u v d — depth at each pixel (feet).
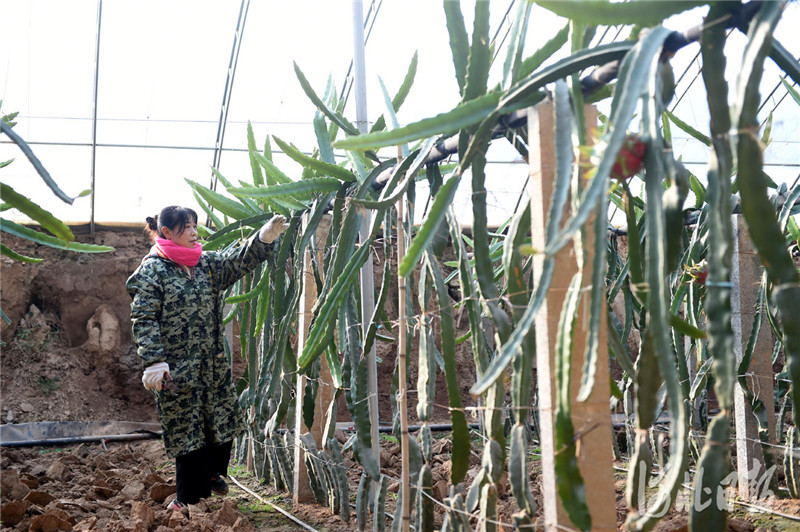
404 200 6.21
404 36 15.33
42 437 14.47
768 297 7.58
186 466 7.98
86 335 16.46
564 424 3.59
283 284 8.48
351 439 7.57
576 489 3.64
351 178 7.51
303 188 7.33
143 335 7.57
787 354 3.25
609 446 4.11
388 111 6.63
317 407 8.68
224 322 11.05
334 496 7.83
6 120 7.60
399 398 5.69
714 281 3.22
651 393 3.65
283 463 8.84
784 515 7.57
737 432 8.55
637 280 4.36
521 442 4.42
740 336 8.42
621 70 3.62
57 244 5.91
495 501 4.80
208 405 8.11
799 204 7.89
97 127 15.96
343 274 6.19
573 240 3.92
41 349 15.79
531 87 4.03
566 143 3.60
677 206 3.52
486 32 4.63
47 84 15.37
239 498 8.96
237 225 9.65
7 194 5.19
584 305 4.10
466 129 4.87
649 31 3.52
